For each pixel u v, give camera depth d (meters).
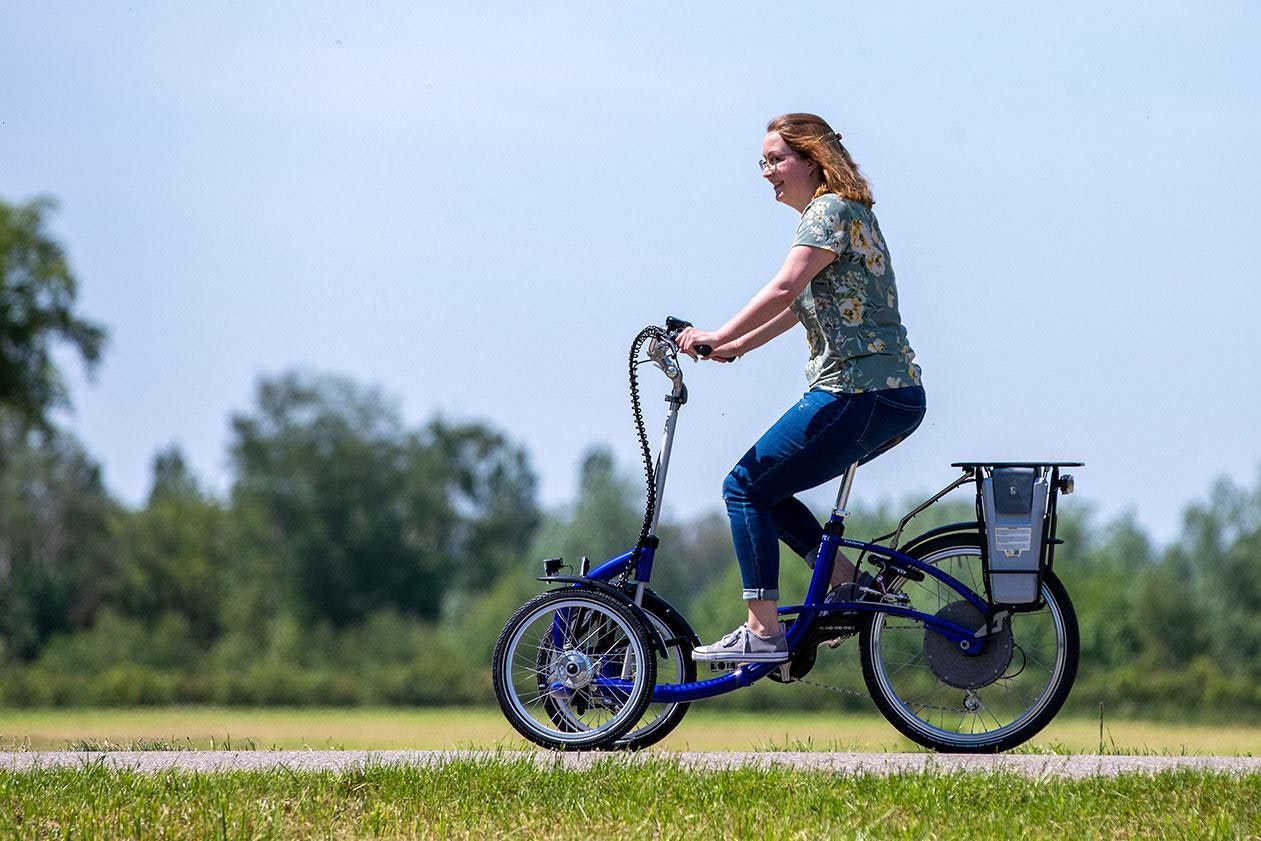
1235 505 130.38
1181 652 124.00
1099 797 11.22
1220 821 10.36
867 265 12.82
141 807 10.91
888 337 12.86
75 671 154.38
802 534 13.50
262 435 189.62
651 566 13.71
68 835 10.17
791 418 12.89
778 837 10.12
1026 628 13.09
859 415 12.70
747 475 13.01
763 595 12.99
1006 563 12.80
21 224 92.38
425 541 195.12
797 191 13.29
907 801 11.03
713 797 11.20
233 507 188.50
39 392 93.19
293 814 10.95
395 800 11.36
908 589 13.20
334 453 189.75
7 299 90.31
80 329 93.44
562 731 13.61
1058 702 13.05
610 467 140.50
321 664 156.25
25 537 184.62
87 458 193.50
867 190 13.12
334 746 15.43
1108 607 123.62
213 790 11.45
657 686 13.37
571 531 137.88
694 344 13.11
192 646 165.75
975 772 12.09
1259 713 112.75
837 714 82.75
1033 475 12.89
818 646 13.45
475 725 122.00
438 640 156.75
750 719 82.06
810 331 13.16
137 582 182.50
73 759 13.52
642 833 10.33
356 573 186.12
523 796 11.40
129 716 130.50
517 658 13.67
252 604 177.88
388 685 144.88
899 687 13.33
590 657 13.50
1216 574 127.00
